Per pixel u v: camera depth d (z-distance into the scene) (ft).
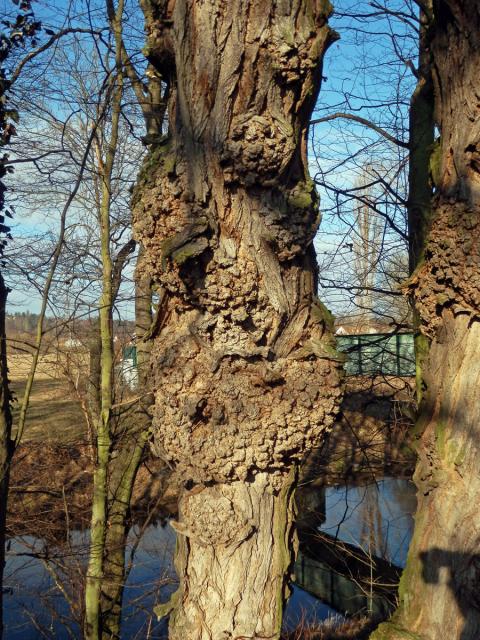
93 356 19.04
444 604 8.62
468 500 8.56
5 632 18.28
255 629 7.17
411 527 22.86
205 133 6.74
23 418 12.66
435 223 8.57
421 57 13.25
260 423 7.06
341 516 25.45
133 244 18.35
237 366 7.13
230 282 6.88
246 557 7.22
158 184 7.04
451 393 8.83
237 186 6.89
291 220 7.06
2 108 15.08
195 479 7.26
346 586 22.27
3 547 13.58
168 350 7.24
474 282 8.07
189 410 7.03
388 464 21.75
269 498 7.37
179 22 6.68
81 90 18.01
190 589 7.45
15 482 22.26
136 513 25.66
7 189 17.30
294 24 6.57
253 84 6.61
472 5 7.95
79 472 23.44
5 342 14.03
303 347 7.41
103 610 17.07
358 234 20.62
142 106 17.54
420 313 9.23
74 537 19.39
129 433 19.48
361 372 20.31
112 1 16.48
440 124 8.86
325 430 7.43
